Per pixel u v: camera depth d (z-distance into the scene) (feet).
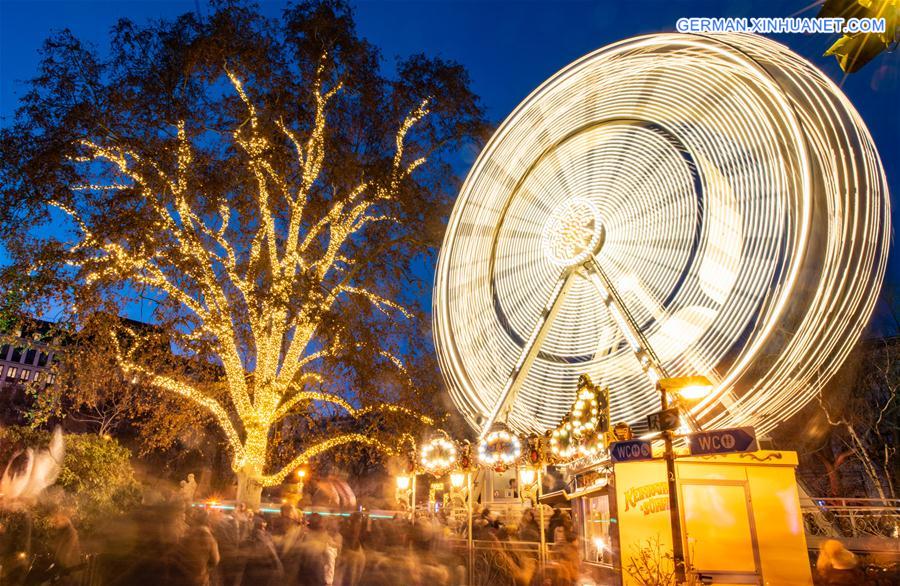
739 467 28.14
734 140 42.57
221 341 66.33
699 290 42.86
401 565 39.81
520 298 58.59
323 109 73.72
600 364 48.80
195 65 66.59
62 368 59.88
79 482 33.30
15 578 19.02
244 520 48.21
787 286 34.65
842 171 33.06
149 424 70.69
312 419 73.97
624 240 49.96
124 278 61.36
